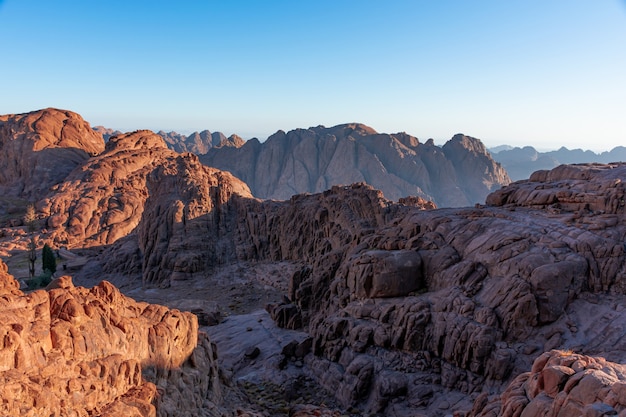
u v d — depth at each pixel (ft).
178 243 253.85
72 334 48.16
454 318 100.58
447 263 114.52
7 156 413.18
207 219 271.28
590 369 51.11
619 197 111.55
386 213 209.26
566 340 90.79
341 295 130.52
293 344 125.59
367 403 99.45
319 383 111.45
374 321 112.27
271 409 95.09
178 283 234.17
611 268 100.63
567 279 98.43
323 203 242.17
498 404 64.75
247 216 279.49
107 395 48.75
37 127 422.41
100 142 469.98
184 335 71.67
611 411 43.39
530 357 90.48
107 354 51.85
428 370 99.76
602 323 92.22
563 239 107.34
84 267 264.93
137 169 369.50
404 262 116.16
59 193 333.21
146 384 55.16
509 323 95.81
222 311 184.96
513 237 110.73
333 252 161.07
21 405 38.42
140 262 258.78
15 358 40.75
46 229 310.04
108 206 329.31
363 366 103.40
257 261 258.16
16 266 255.91
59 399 42.29
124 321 57.41
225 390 91.56
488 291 103.35
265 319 163.32
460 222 126.72
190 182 284.20
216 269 248.93
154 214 269.23
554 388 52.11
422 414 89.40
